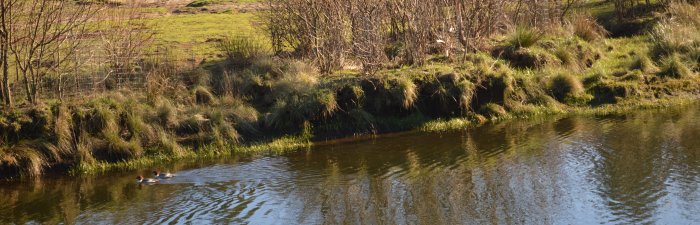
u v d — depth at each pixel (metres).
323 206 11.85
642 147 14.30
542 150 14.42
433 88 17.09
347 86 16.67
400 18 19.59
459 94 16.98
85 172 14.34
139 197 12.59
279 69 17.64
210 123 15.72
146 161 14.80
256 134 15.87
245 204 12.05
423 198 12.05
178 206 12.06
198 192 12.70
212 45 21.83
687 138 14.77
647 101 17.75
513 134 15.72
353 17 18.27
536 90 17.80
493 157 14.12
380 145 15.39
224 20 27.20
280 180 13.22
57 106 15.15
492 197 11.98
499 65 18.41
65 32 16.50
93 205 12.38
